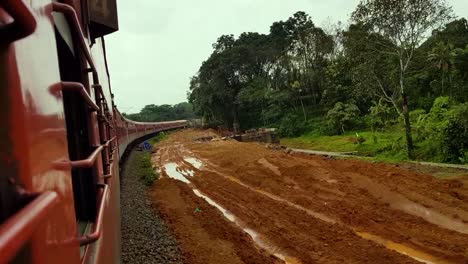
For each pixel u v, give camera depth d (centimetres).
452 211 1065
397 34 2284
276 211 1264
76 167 181
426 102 3531
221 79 6100
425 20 2203
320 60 5125
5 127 101
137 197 1591
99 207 268
